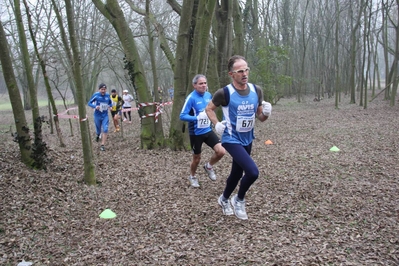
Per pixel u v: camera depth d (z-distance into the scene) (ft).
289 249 11.94
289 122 47.70
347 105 68.64
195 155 19.04
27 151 20.84
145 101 30.22
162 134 31.17
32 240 13.14
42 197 16.99
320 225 13.82
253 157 26.50
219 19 39.60
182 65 28.91
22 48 20.36
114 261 11.61
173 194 18.26
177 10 35.78
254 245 12.36
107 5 29.04
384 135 32.73
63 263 11.51
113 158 27.07
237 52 47.11
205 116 18.39
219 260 11.43
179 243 12.75
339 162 23.52
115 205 16.85
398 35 58.54
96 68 93.20
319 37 92.22
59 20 19.02
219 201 15.19
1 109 94.07
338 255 11.41
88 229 14.19
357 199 16.40
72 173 21.30
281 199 16.88
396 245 11.86
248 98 13.16
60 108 81.66
